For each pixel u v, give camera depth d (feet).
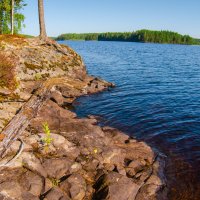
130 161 41.63
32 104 53.62
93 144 43.21
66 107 71.67
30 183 30.71
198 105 79.61
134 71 149.07
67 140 42.34
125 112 69.82
